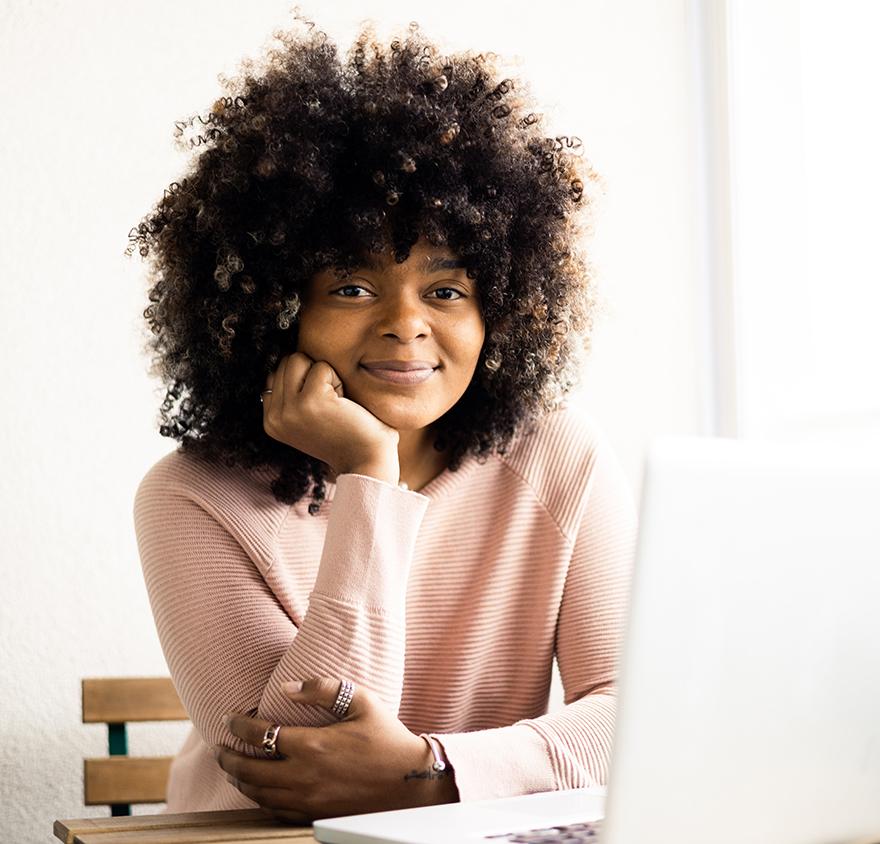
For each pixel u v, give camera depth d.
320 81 1.16
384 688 1.00
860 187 2.20
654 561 0.62
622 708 0.61
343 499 1.04
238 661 1.07
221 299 1.17
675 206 2.20
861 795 0.73
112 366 1.87
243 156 1.14
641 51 2.19
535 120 1.27
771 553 0.66
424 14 2.06
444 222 1.10
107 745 1.84
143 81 1.90
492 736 1.00
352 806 0.95
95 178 1.87
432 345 1.13
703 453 0.64
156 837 0.88
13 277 1.83
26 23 1.85
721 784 0.65
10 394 1.82
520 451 1.29
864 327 2.19
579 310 1.32
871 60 2.18
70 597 1.83
